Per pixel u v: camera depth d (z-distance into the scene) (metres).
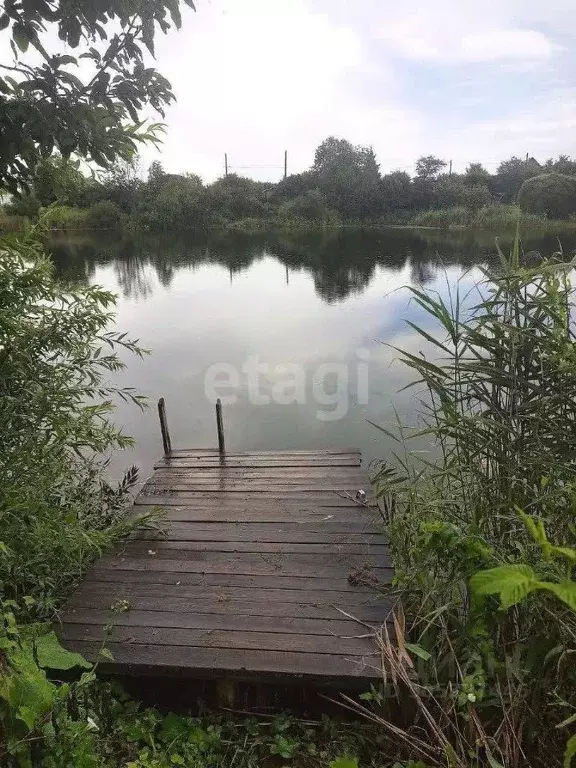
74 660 1.61
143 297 11.79
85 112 1.47
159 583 2.34
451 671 1.68
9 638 1.46
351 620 2.07
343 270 15.48
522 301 1.73
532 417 1.68
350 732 1.79
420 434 1.89
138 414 5.41
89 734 1.46
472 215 26.00
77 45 1.42
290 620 2.08
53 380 1.90
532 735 1.52
